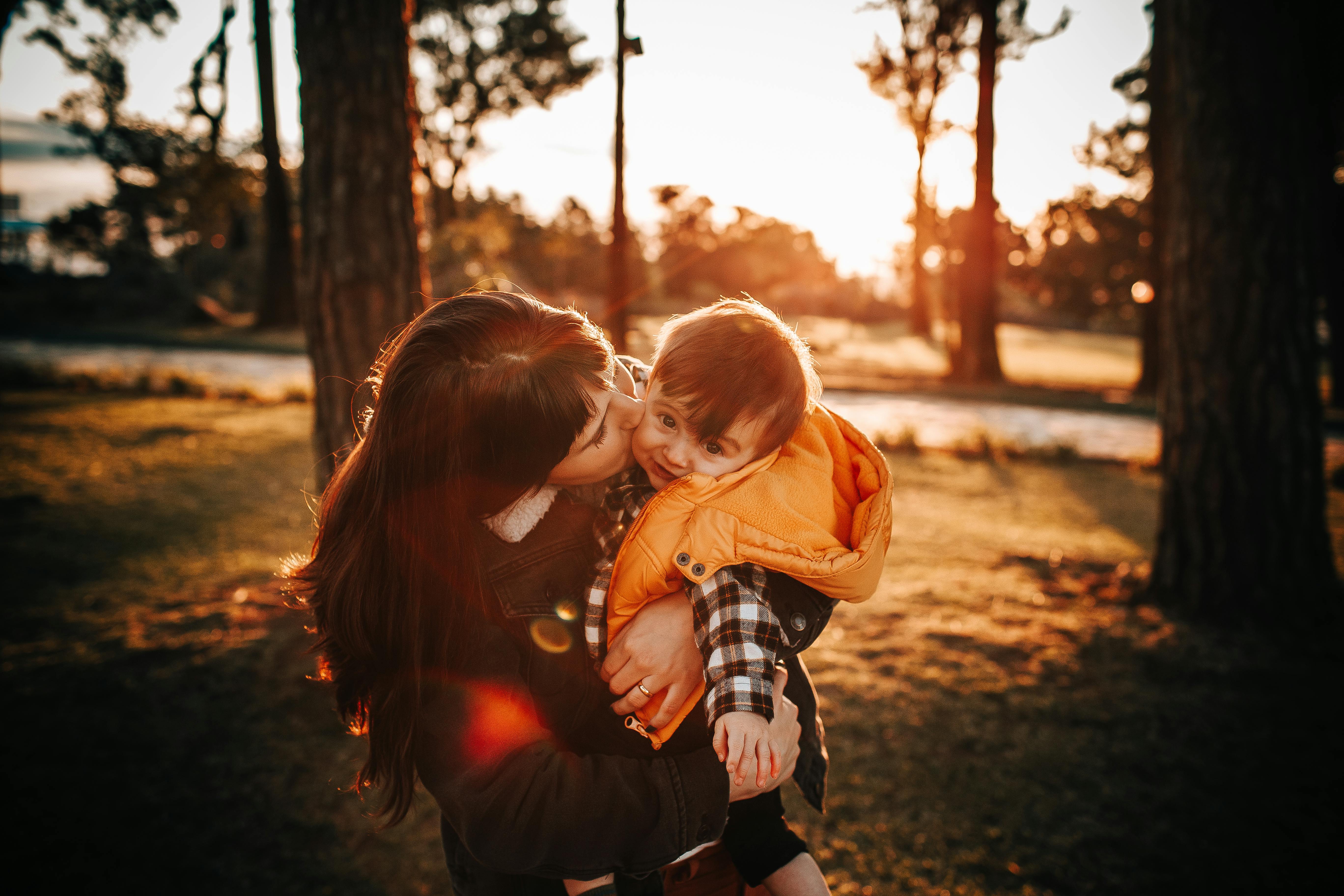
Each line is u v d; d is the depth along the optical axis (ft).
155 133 110.52
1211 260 15.75
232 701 12.96
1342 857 9.59
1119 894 9.02
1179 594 16.76
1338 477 33.35
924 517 27.27
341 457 12.80
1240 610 15.93
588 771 3.03
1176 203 16.25
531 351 3.19
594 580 3.66
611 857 2.97
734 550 3.57
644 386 4.39
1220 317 15.78
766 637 3.50
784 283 183.93
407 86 13.04
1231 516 16.01
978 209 77.20
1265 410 15.69
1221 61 15.10
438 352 3.14
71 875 9.26
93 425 39.17
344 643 3.34
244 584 18.60
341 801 10.66
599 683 3.59
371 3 12.46
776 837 4.17
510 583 3.34
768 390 3.62
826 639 15.84
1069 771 11.30
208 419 42.63
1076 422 55.83
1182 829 10.11
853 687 13.66
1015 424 54.34
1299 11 14.92
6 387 50.65
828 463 4.09
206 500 26.84
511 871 2.93
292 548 21.79
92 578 19.06
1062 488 33.01
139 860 9.53
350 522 3.43
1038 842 9.87
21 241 182.60
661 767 3.16
